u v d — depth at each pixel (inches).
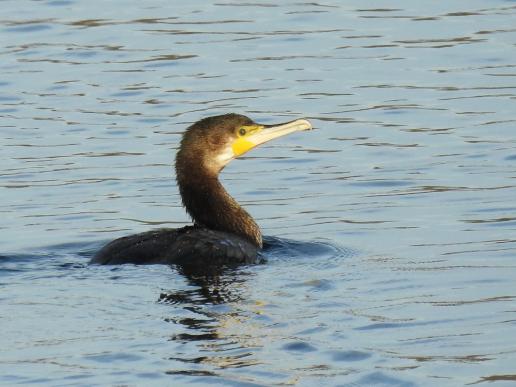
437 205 657.0
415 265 557.9
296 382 423.2
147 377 425.7
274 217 650.8
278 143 769.6
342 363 438.6
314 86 848.3
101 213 658.8
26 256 567.8
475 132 764.6
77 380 423.8
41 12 1011.3
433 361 440.1
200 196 605.3
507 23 957.8
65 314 481.7
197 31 957.8
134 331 465.1
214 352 446.0
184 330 466.0
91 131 783.7
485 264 557.3
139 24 978.1
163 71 881.5
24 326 470.9
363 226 629.3
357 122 788.6
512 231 609.0
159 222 647.8
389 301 504.1
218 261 544.1
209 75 872.3
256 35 948.0
